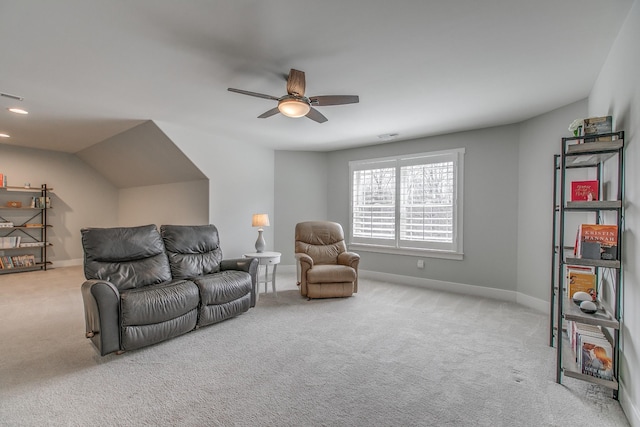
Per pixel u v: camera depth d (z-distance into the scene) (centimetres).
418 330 289
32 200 562
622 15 178
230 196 491
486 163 407
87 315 243
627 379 173
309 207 575
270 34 198
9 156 543
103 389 191
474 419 166
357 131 434
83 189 626
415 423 162
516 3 167
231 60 233
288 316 326
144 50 220
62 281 475
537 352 245
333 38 202
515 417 168
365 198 527
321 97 241
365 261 525
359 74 254
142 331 241
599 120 204
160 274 301
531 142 363
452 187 435
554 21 183
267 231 552
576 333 210
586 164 245
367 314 334
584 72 249
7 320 308
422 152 463
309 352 243
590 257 191
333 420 164
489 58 228
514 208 387
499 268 398
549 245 337
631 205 176
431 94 295
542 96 299
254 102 324
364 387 195
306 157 575
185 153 427
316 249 446
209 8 172
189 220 495
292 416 167
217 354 239
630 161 179
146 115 371
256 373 211
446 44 209
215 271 348
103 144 510
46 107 341
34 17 180
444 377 207
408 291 433
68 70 250
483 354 241
